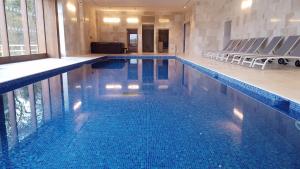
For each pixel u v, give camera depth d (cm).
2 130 272
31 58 852
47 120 304
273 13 779
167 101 402
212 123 296
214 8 1248
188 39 1653
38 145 233
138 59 1251
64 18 1050
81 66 843
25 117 316
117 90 488
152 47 1786
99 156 211
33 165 197
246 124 293
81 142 239
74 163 199
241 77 489
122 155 212
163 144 236
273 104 356
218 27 1259
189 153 216
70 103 386
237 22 1052
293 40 649
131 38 1752
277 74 530
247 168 192
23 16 797
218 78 591
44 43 954
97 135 257
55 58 954
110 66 916
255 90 408
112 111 344
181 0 1235
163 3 1336
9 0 729
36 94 443
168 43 1759
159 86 535
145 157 208
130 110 349
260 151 221
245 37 980
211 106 371
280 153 218
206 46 1285
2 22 679
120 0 1246
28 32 820
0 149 225
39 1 920
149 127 281
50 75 614
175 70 812
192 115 327
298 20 660
